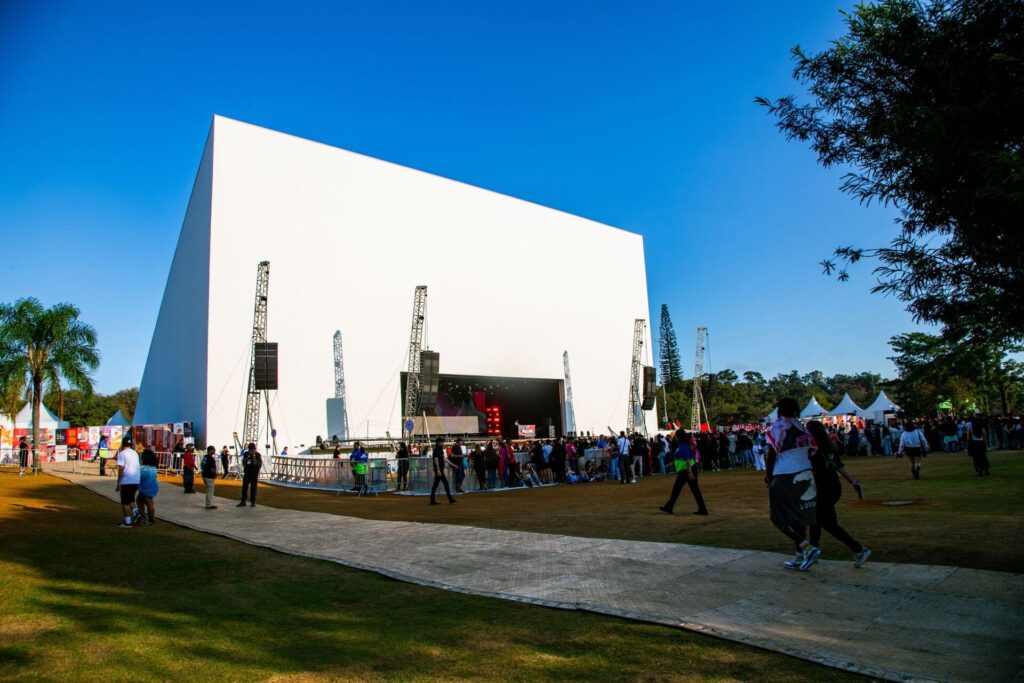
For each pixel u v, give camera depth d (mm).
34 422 27734
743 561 6902
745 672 3824
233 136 39094
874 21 4867
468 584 6625
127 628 5191
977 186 4383
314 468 24422
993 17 4270
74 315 29094
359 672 4125
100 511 14195
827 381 140750
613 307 61312
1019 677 3523
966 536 7312
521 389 57719
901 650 4039
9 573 7285
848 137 5355
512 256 53094
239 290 37812
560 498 17547
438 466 16828
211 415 35625
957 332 5480
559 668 4051
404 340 44656
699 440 29984
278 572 7578
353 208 43750
